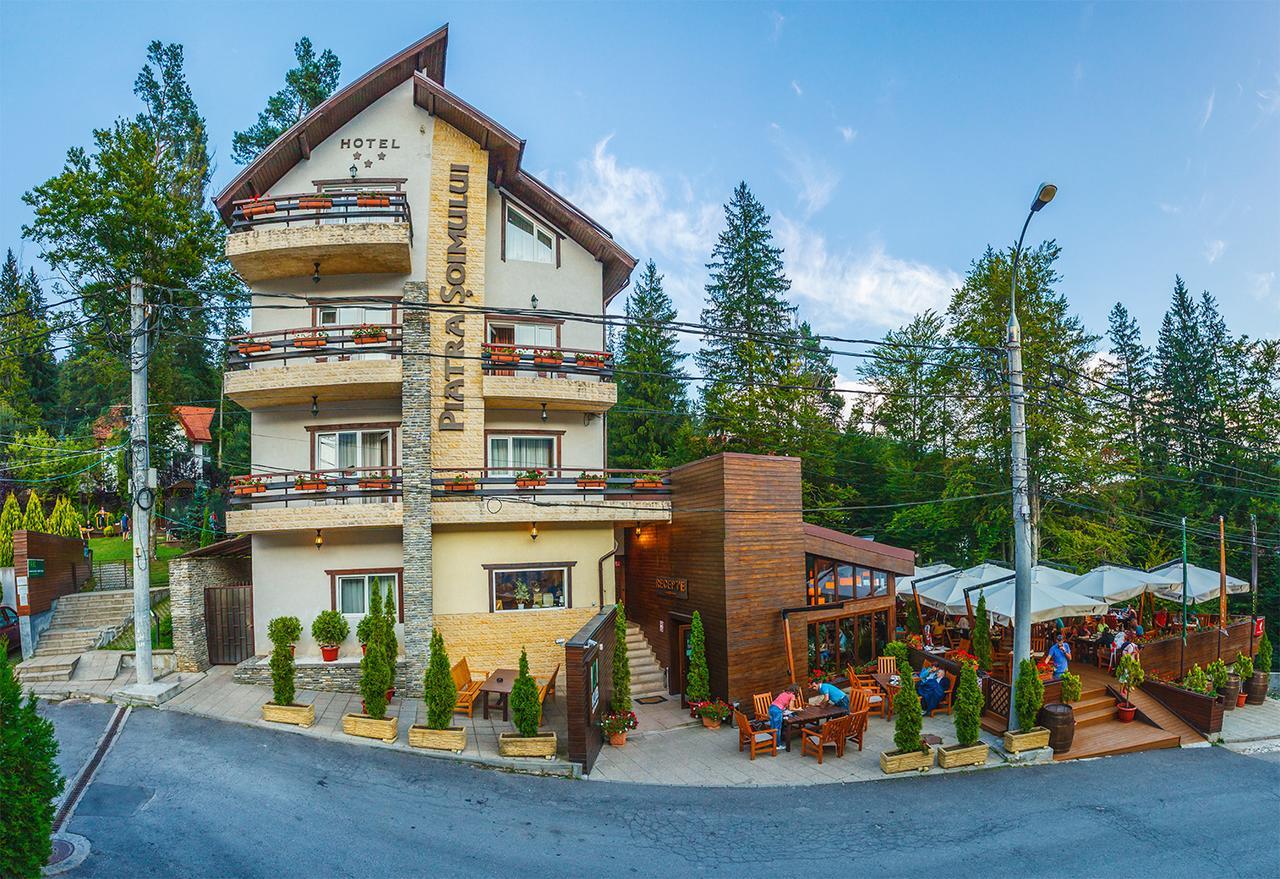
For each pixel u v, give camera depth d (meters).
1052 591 18.34
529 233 23.11
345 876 9.68
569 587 21.02
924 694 18.55
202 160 35.69
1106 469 31.98
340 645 19.53
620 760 15.09
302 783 12.59
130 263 26.66
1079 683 17.70
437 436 20.28
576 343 22.94
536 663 20.25
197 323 33.91
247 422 36.66
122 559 28.44
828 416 47.69
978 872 10.66
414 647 18.58
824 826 12.15
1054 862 11.02
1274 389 42.38
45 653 19.20
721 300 47.62
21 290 40.16
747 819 12.36
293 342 19.50
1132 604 31.72
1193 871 10.82
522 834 11.41
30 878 8.62
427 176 21.06
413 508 18.95
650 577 22.53
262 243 19.22
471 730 15.88
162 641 20.02
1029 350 31.00
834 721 15.12
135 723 15.05
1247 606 38.72
